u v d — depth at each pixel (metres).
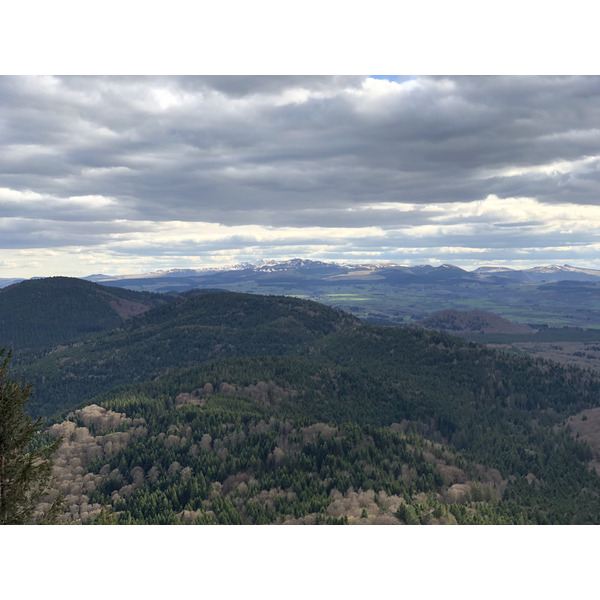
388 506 164.25
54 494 166.75
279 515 159.38
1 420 56.22
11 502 56.03
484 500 183.75
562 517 172.38
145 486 182.25
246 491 176.62
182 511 164.25
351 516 155.88
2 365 57.78
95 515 155.50
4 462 56.53
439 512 160.00
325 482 182.12
